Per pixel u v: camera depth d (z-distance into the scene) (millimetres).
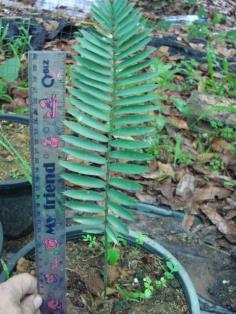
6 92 2648
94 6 1053
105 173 1152
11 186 1747
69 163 1090
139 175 2184
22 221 1849
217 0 5004
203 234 1972
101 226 1475
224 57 3428
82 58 1068
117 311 1306
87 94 1094
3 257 1805
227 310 1652
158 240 1928
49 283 1173
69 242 1482
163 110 2508
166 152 2363
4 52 2973
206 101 2592
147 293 1314
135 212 2051
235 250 1905
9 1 4094
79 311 1301
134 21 1053
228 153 2400
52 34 3402
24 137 2084
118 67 1080
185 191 2125
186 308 1311
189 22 4289
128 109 1108
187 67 2979
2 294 1079
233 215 2039
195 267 1822
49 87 992
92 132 1118
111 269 1405
